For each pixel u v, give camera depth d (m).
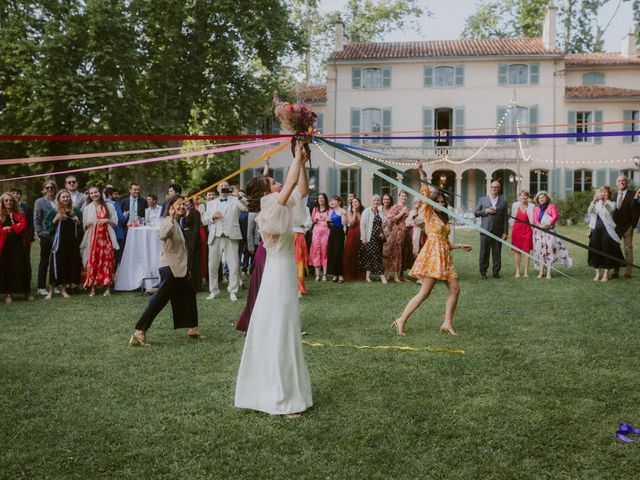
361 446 3.50
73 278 9.47
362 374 4.92
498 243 11.44
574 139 31.03
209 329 6.89
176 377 4.92
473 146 31.30
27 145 22.36
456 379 4.76
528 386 4.58
